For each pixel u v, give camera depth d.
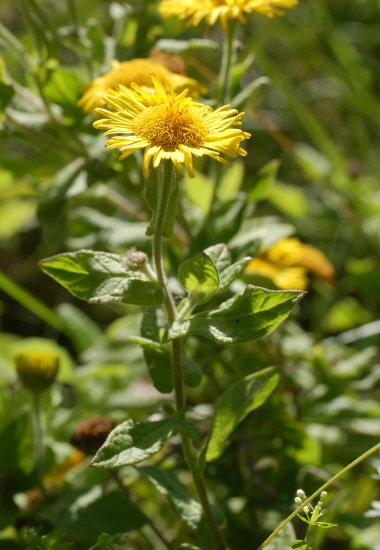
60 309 0.49
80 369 0.45
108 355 0.46
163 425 0.31
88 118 0.40
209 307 0.39
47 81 0.40
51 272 0.31
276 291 0.31
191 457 0.33
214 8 0.36
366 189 0.59
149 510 0.41
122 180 0.41
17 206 0.57
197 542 0.38
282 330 0.42
